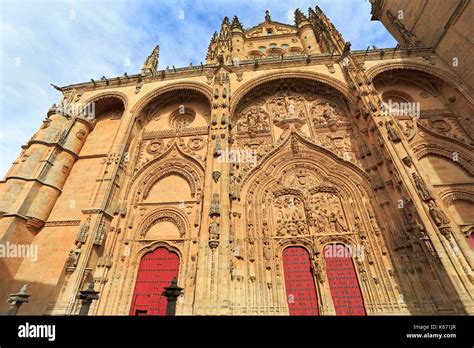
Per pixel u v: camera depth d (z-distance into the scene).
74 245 17.14
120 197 21.47
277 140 23.97
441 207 15.55
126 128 24.34
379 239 17.48
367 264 16.94
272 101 27.20
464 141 21.06
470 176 19.66
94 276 17.11
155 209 21.05
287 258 18.34
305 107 26.05
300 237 18.78
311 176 22.00
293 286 17.20
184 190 22.19
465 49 23.19
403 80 26.53
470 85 22.58
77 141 25.12
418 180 16.66
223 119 22.30
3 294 16.64
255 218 19.81
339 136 23.38
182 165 23.34
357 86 23.44
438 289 13.88
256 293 16.45
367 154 21.30
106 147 25.27
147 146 25.45
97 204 19.16
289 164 22.67
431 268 14.43
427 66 24.97
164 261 18.72
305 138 23.30
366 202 19.39
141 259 19.02
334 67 26.50
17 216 18.33
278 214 20.36
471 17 22.62
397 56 26.42
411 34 30.56
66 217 20.36
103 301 16.55
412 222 16.20
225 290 14.16
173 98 28.28
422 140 21.88
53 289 16.81
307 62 27.22
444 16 25.75
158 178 23.22
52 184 21.38
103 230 18.59
